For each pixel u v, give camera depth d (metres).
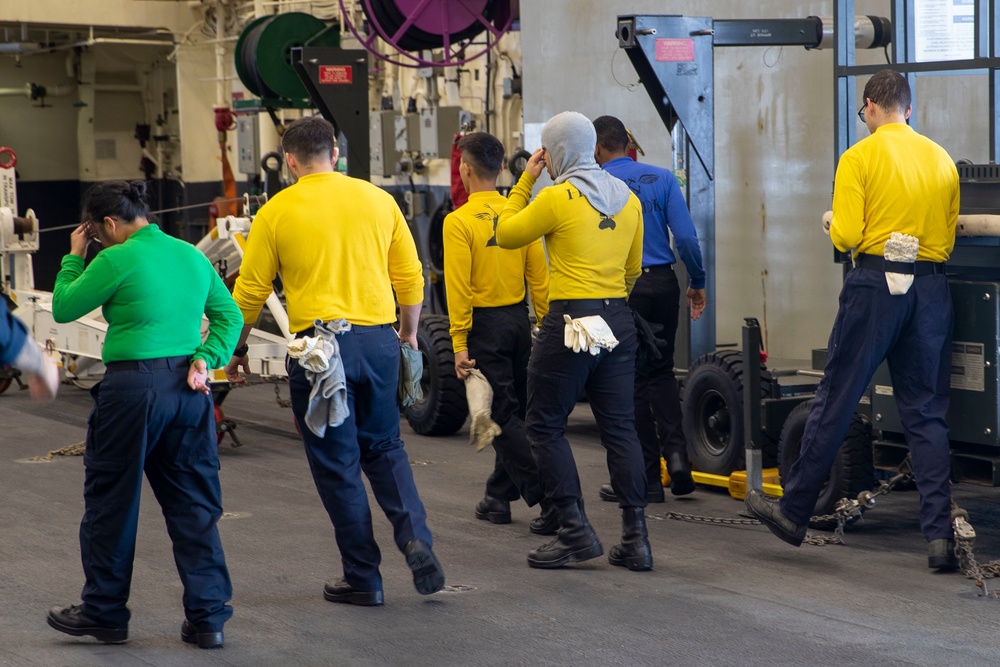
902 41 9.15
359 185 7.08
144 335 6.23
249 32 18.38
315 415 6.79
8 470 11.29
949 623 6.73
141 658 6.31
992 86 8.65
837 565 7.94
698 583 7.55
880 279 7.65
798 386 10.29
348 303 6.90
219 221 12.87
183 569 6.45
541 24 14.23
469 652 6.35
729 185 13.40
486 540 8.68
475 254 8.45
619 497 7.89
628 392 7.86
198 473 6.43
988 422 7.75
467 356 8.52
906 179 7.62
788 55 12.70
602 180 7.76
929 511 7.71
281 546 8.59
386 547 8.62
